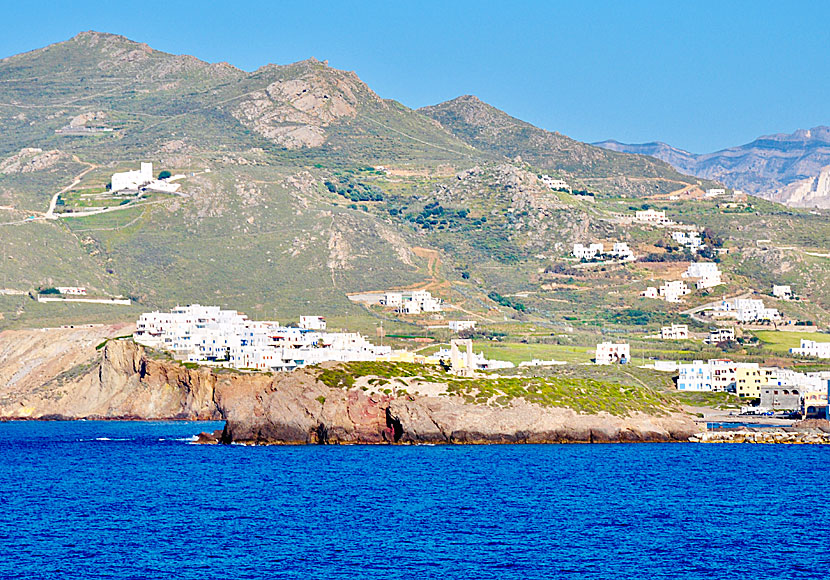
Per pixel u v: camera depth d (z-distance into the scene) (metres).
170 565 181.88
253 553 190.00
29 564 182.38
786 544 198.00
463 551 192.00
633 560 186.25
